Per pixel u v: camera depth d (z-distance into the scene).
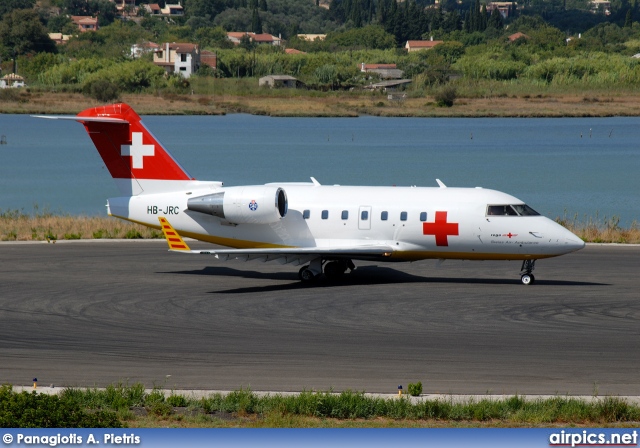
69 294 107.75
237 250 111.62
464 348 83.50
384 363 78.44
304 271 116.94
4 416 56.28
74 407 58.78
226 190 120.19
